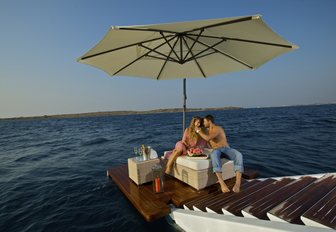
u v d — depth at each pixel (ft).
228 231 8.75
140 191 13.52
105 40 8.99
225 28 9.00
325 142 33.65
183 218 10.92
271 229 7.40
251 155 27.25
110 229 12.21
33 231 12.46
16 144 56.85
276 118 104.83
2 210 15.33
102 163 28.60
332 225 6.97
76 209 14.82
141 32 9.31
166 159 16.30
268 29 7.98
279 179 13.65
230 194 11.96
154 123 122.52
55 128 126.82
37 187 19.89
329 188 10.61
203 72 15.88
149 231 11.74
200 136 14.90
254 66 12.79
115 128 95.55
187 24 8.42
